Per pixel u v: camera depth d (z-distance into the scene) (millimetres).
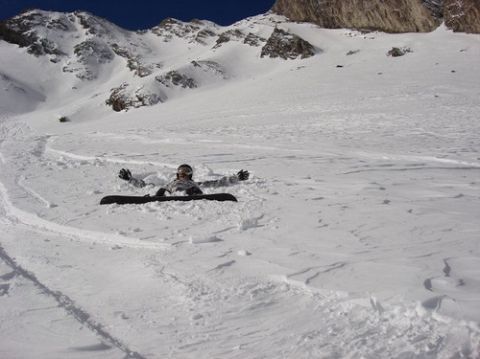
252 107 40188
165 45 137625
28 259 4734
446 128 18406
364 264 3828
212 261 4238
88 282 3961
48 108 91875
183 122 34156
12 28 122500
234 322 3037
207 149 15586
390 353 2498
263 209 6355
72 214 6688
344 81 49656
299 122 24953
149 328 3033
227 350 2707
